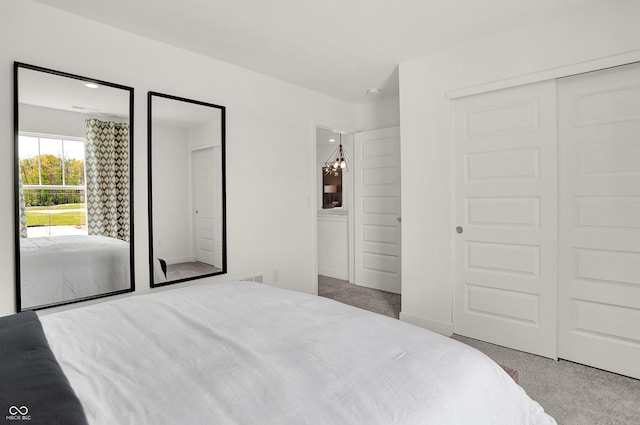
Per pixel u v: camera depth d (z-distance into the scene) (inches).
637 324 84.0
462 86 107.0
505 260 102.5
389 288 165.0
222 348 43.5
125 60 95.7
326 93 153.9
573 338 93.0
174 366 39.1
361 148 172.9
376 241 169.5
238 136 122.6
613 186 86.2
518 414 40.4
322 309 58.6
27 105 80.0
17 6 78.5
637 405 73.9
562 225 93.7
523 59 95.7
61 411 29.2
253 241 127.9
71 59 86.4
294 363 39.2
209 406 31.4
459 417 32.7
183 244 108.6
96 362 40.4
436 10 87.2
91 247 90.0
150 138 100.3
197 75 111.3
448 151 111.1
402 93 120.4
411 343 44.6
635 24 80.0
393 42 104.7
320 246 203.3
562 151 93.2
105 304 62.4
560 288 94.4
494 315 105.3
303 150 145.7
